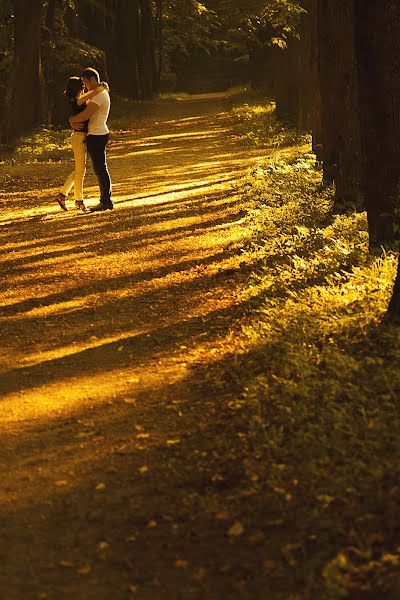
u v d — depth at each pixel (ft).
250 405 24.52
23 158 111.14
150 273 42.42
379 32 34.40
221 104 198.18
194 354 29.76
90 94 59.93
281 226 50.03
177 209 60.85
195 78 309.83
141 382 27.61
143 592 16.71
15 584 17.11
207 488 20.51
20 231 55.72
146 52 231.09
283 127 120.57
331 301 32.32
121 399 26.32
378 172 36.83
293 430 22.71
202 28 272.10
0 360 30.83
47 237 53.06
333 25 51.21
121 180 81.30
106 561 17.84
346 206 49.78
